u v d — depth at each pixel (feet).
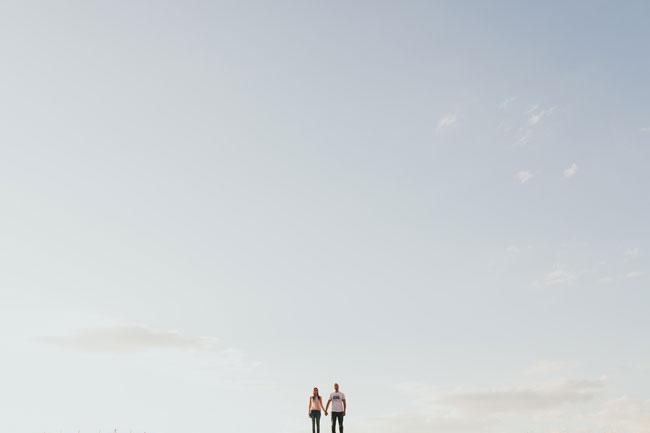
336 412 141.08
